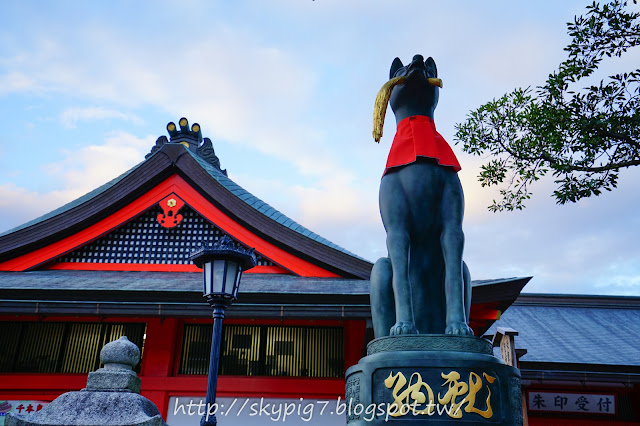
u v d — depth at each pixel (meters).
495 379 4.77
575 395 15.90
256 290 10.74
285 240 12.62
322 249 12.50
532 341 17.25
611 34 7.20
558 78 7.40
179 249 13.19
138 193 13.34
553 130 7.51
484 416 4.61
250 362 11.51
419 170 5.84
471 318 11.01
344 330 11.77
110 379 4.75
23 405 11.10
